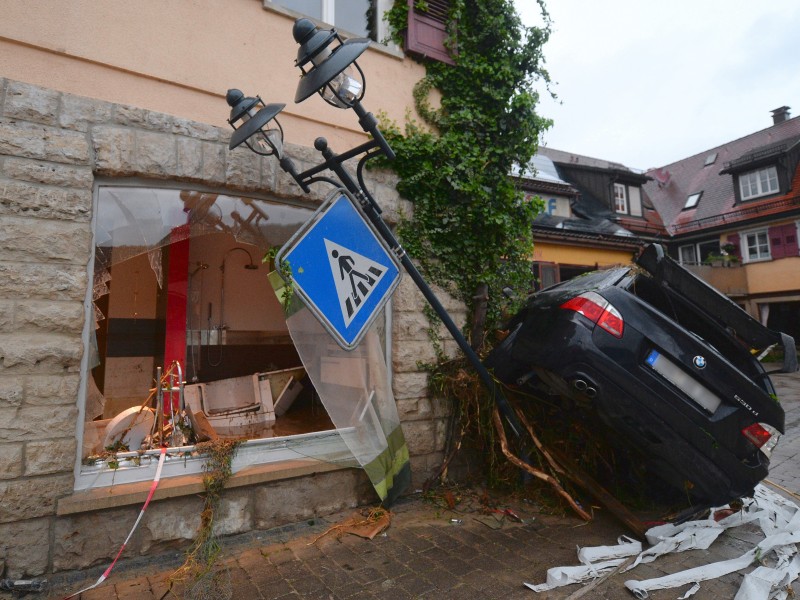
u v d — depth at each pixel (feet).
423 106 16.37
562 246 45.62
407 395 14.96
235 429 16.79
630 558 10.67
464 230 16.35
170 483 10.97
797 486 16.26
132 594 9.21
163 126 11.57
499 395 13.61
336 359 13.55
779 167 67.67
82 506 9.84
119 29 11.44
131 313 18.85
